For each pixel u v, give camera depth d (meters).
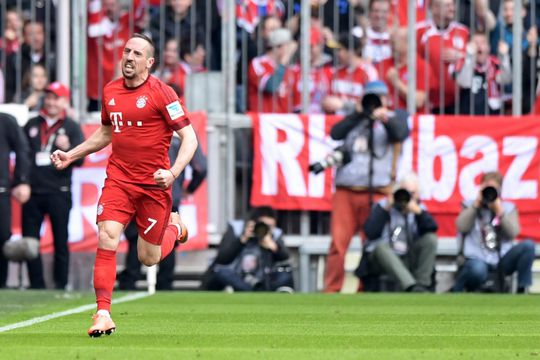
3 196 50.28
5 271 51.19
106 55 53.91
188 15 54.94
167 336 27.23
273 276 50.03
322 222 53.78
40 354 22.70
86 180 53.38
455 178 53.25
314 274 53.53
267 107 54.41
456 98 53.62
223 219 53.56
